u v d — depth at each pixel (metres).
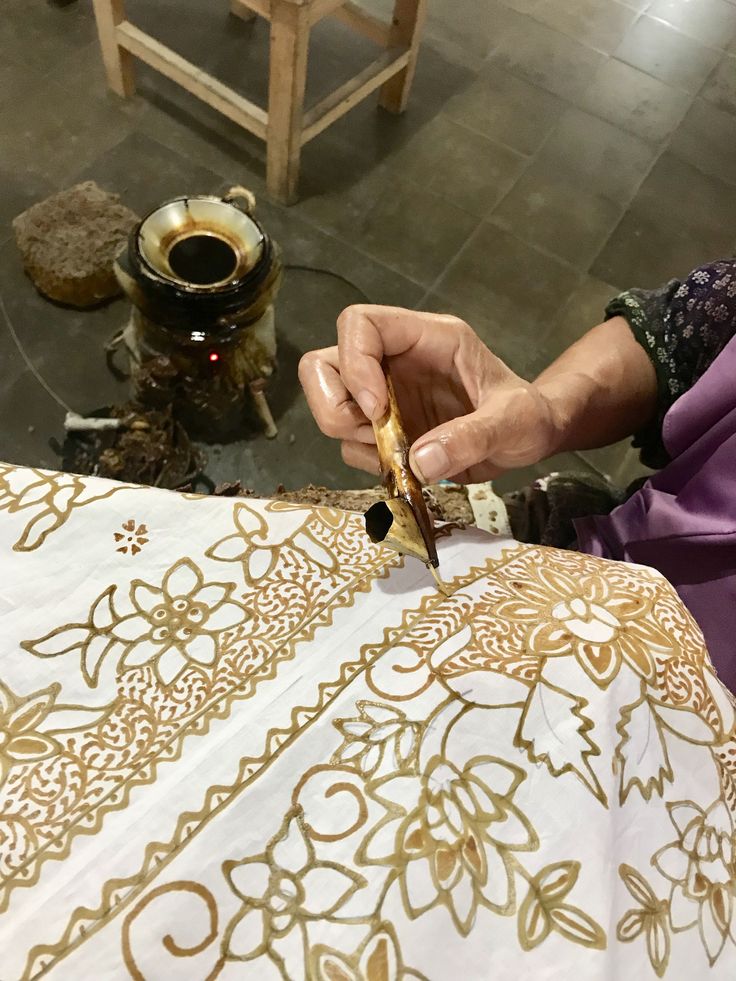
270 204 1.53
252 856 0.27
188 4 1.75
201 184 1.53
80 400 1.25
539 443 0.55
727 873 0.32
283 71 1.29
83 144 1.52
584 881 0.28
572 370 0.65
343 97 1.49
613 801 0.30
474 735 0.31
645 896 0.29
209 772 0.29
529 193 1.65
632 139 1.79
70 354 1.28
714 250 1.66
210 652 0.33
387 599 0.36
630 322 0.68
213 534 0.36
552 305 1.52
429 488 0.66
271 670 0.33
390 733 0.31
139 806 0.28
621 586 0.38
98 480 0.36
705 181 1.76
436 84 1.77
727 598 0.52
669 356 0.66
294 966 0.25
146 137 1.56
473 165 1.67
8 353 1.27
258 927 0.26
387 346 0.54
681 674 0.34
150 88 1.61
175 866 0.27
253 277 1.03
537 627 0.35
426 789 0.29
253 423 1.27
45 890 0.26
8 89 1.56
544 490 0.71
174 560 0.35
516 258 1.56
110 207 1.32
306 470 1.26
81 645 0.32
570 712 0.32
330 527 0.37
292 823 0.28
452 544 0.39
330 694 0.32
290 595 0.35
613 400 0.66
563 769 0.30
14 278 1.32
